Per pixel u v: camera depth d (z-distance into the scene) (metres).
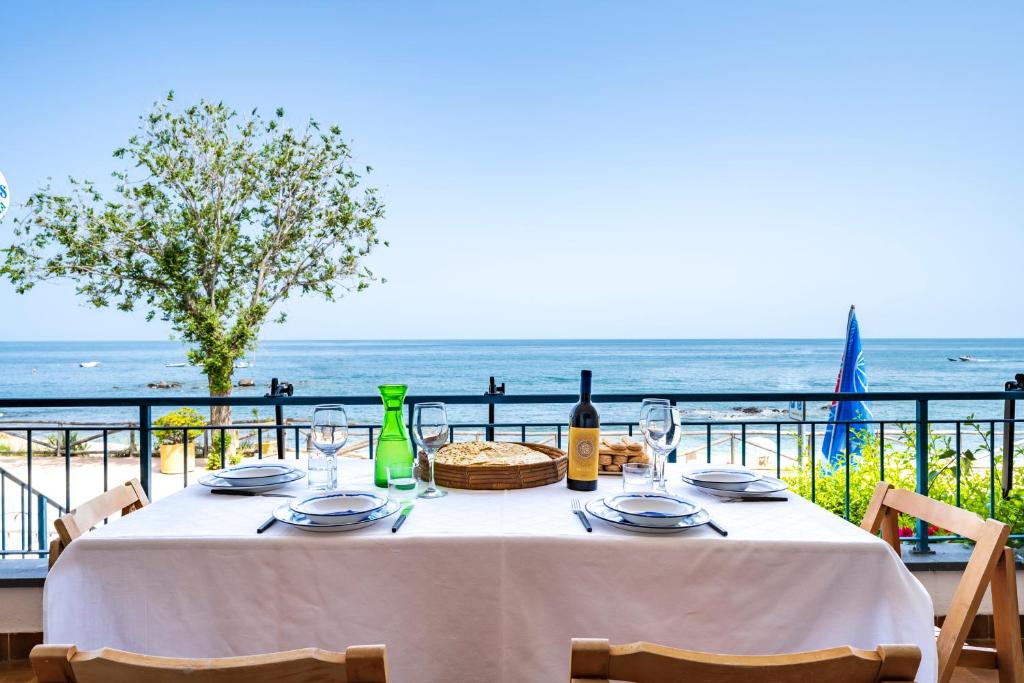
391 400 1.74
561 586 1.27
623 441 1.98
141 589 1.27
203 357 12.22
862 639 1.25
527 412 22.80
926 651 1.19
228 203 12.64
